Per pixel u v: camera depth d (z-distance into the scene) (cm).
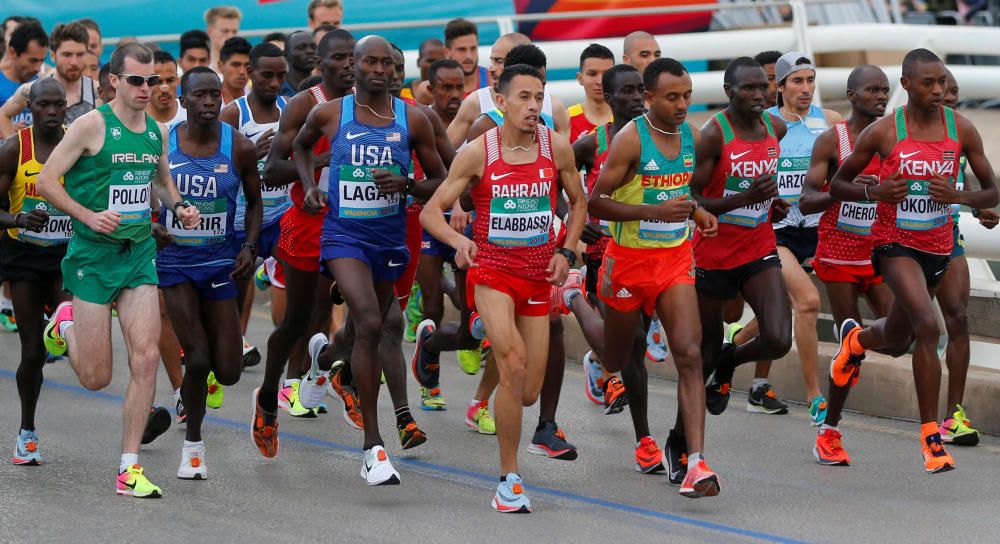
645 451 2755
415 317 4259
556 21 5256
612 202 2458
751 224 2683
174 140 2688
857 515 2441
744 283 2725
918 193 2733
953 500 2555
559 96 5084
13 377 3662
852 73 3042
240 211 3500
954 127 2733
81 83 3647
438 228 2408
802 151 3303
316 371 3198
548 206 2434
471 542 2225
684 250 2498
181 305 2659
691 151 2512
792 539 2283
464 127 3262
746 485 2656
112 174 2462
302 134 2652
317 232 2822
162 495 2508
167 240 2556
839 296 3219
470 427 3162
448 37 4044
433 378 3328
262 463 2797
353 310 2530
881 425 3225
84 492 2523
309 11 4841
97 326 2505
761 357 2745
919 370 2689
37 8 5381
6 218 2605
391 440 3028
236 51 3903
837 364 2809
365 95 2581
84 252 2489
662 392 3603
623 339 2609
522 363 2409
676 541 2258
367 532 2278
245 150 2738
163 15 5372
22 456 2727
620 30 5262
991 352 3269
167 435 3048
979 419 3130
